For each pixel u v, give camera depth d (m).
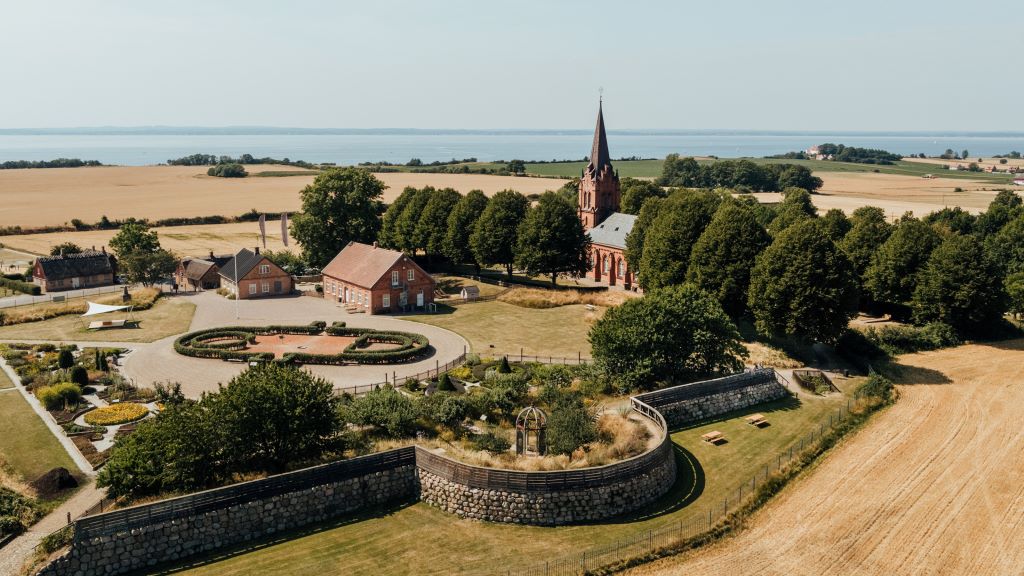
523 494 46.31
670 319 68.19
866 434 60.88
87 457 53.88
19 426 60.34
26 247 154.38
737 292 87.31
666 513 47.75
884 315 101.69
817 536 44.69
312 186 132.88
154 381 72.62
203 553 43.09
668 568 41.22
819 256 77.88
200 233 176.12
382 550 43.28
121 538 40.97
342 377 74.75
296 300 112.81
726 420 64.38
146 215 191.50
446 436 56.19
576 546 43.53
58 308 101.56
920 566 41.50
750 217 88.56
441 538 44.72
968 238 89.19
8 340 88.19
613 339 67.25
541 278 131.75
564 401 60.03
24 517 44.88
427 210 133.38
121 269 122.00
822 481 52.16
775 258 80.19
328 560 42.19
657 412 57.25
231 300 112.06
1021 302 96.06
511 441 55.75
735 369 71.00
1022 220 123.62
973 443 58.75
